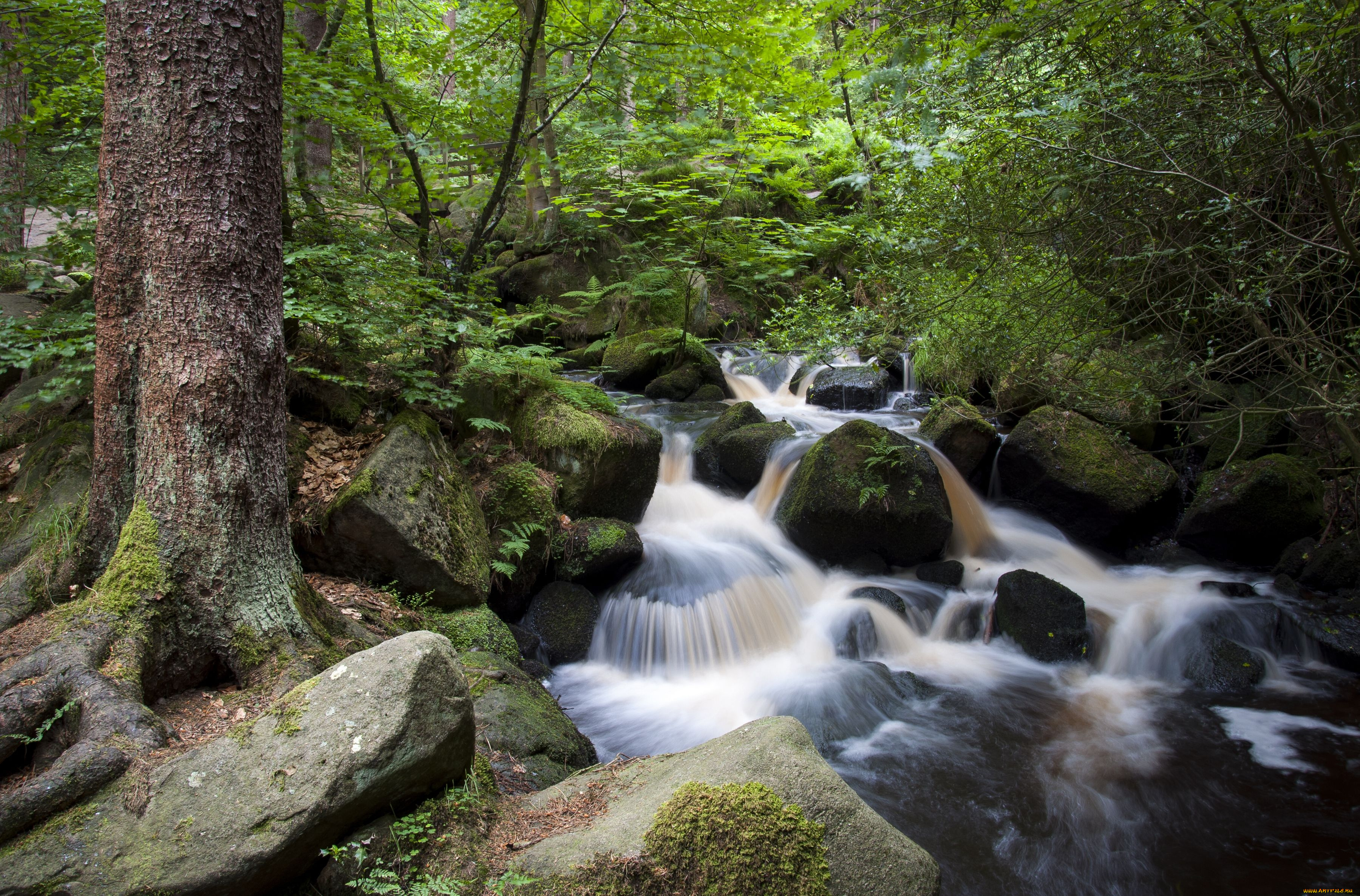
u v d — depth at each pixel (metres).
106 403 3.27
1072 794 4.26
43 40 5.36
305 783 2.39
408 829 2.51
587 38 7.37
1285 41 3.65
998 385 8.13
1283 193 4.91
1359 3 3.21
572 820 2.77
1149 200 4.75
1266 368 6.42
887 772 4.45
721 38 7.02
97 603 3.02
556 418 6.04
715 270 11.66
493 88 7.30
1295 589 6.41
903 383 9.82
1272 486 6.68
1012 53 4.65
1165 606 6.16
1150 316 5.52
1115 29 4.22
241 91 3.13
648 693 5.23
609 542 5.71
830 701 5.05
